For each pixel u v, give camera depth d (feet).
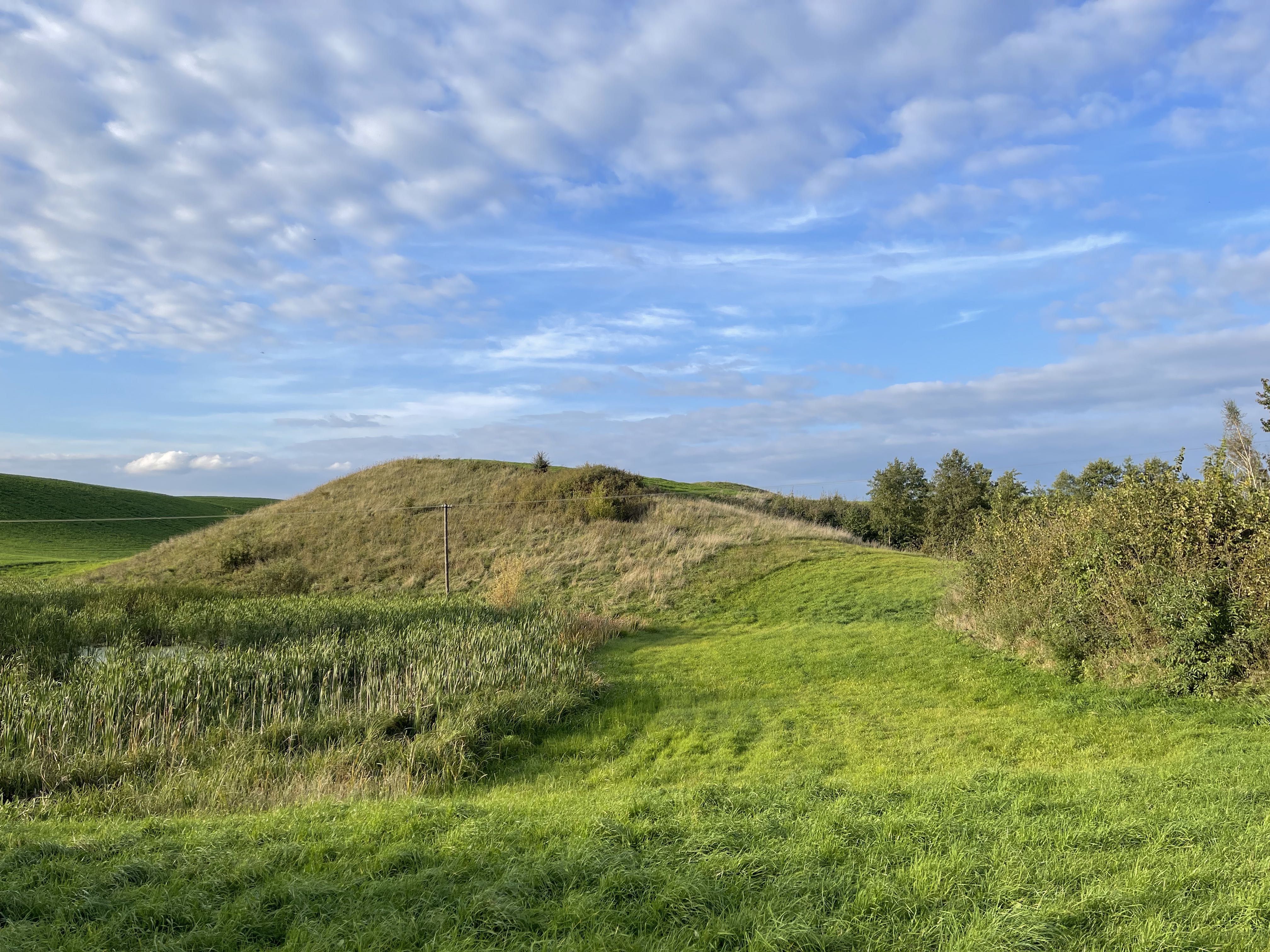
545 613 70.74
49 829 21.56
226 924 14.19
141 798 26.37
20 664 45.29
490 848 17.44
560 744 35.83
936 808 20.04
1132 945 12.76
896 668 45.27
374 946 13.28
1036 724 32.91
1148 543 37.50
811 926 13.48
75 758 30.25
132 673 40.52
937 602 62.18
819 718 37.01
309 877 16.01
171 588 80.48
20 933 13.76
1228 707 31.58
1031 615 44.47
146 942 13.85
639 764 32.65
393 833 19.06
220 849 18.06
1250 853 16.01
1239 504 35.73
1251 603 33.17
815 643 54.49
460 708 38.70
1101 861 15.94
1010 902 14.32
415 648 50.60
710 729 36.78
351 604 70.85
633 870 15.94
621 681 47.52
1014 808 19.63
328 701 41.09
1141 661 36.14
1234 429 56.85
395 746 33.27
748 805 21.15
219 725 35.83
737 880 15.46
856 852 16.79
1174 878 14.96
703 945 13.25
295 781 28.40
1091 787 21.79
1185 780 22.16
